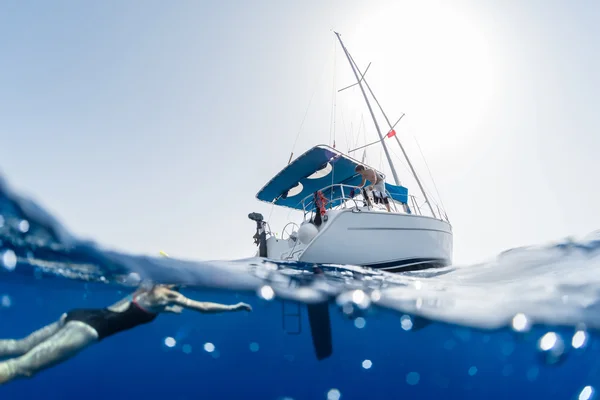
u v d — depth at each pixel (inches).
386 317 200.7
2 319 192.7
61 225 151.3
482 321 178.9
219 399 190.2
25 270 165.8
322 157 355.6
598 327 172.7
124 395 189.8
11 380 125.5
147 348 189.3
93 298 193.2
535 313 169.8
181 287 192.7
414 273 293.3
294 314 211.5
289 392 196.9
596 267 198.8
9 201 133.3
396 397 203.5
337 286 209.5
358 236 288.8
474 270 258.8
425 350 204.2
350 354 207.8
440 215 378.0
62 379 172.4
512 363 192.4
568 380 189.3
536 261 232.5
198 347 203.5
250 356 210.5
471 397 202.5
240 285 202.2
